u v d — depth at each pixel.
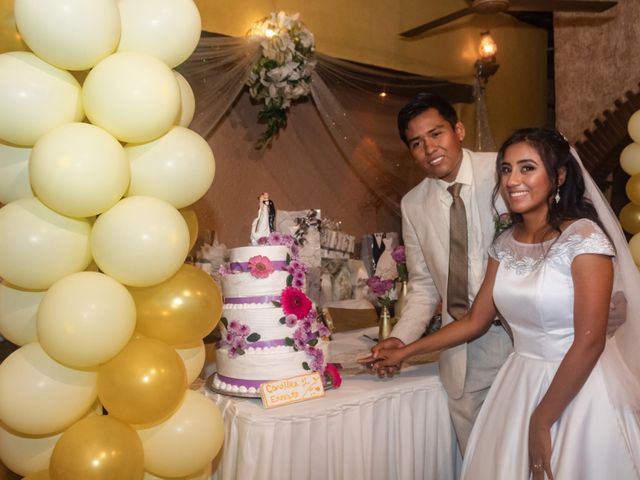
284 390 1.95
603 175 4.66
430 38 4.80
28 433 1.51
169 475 1.66
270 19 3.37
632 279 1.77
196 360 1.80
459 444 2.33
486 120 4.64
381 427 2.11
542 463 1.59
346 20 4.29
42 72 1.44
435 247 2.25
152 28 1.56
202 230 3.59
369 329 3.18
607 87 4.77
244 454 1.85
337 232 3.89
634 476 1.58
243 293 2.03
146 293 1.64
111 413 1.54
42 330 1.42
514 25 5.51
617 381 1.66
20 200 1.52
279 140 3.92
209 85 3.24
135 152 1.60
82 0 1.37
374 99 4.11
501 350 2.15
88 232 1.56
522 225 1.84
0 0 1.53
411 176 4.13
